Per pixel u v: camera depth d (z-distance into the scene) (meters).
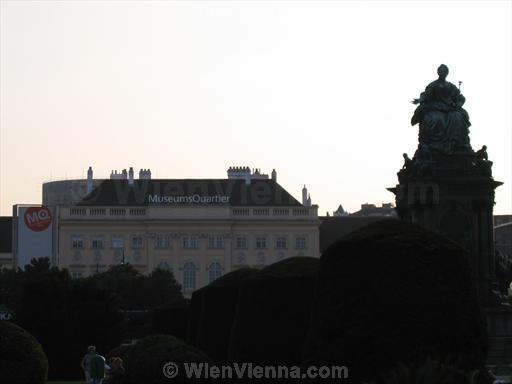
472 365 51.75
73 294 95.31
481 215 74.50
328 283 52.88
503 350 67.94
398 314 51.25
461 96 76.00
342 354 51.47
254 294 66.12
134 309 191.88
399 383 41.16
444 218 74.31
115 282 191.25
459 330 51.69
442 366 41.44
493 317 69.44
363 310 51.62
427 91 75.94
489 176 74.94
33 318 93.50
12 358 64.06
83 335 94.19
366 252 52.19
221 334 78.88
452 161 74.75
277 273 66.00
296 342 64.31
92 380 68.12
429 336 51.09
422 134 75.69
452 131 75.06
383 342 50.94
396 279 51.69
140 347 61.78
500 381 57.53
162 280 199.38
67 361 93.56
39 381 64.88
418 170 74.75
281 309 65.19
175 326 102.56
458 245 53.22
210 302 80.38
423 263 51.94
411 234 52.59
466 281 52.62
